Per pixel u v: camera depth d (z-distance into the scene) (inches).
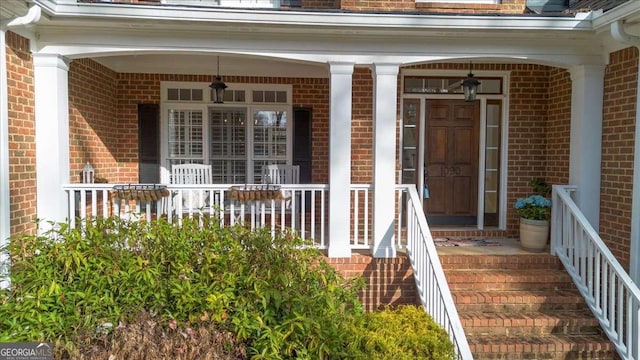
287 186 205.6
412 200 198.4
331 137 201.2
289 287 135.2
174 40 192.2
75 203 211.9
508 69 256.5
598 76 205.6
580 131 208.2
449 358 127.0
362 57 199.8
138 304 130.8
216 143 291.1
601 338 179.5
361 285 151.7
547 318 184.7
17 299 128.0
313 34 194.1
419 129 264.8
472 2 245.9
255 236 147.3
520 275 203.2
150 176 282.0
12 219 171.5
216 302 128.0
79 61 226.2
